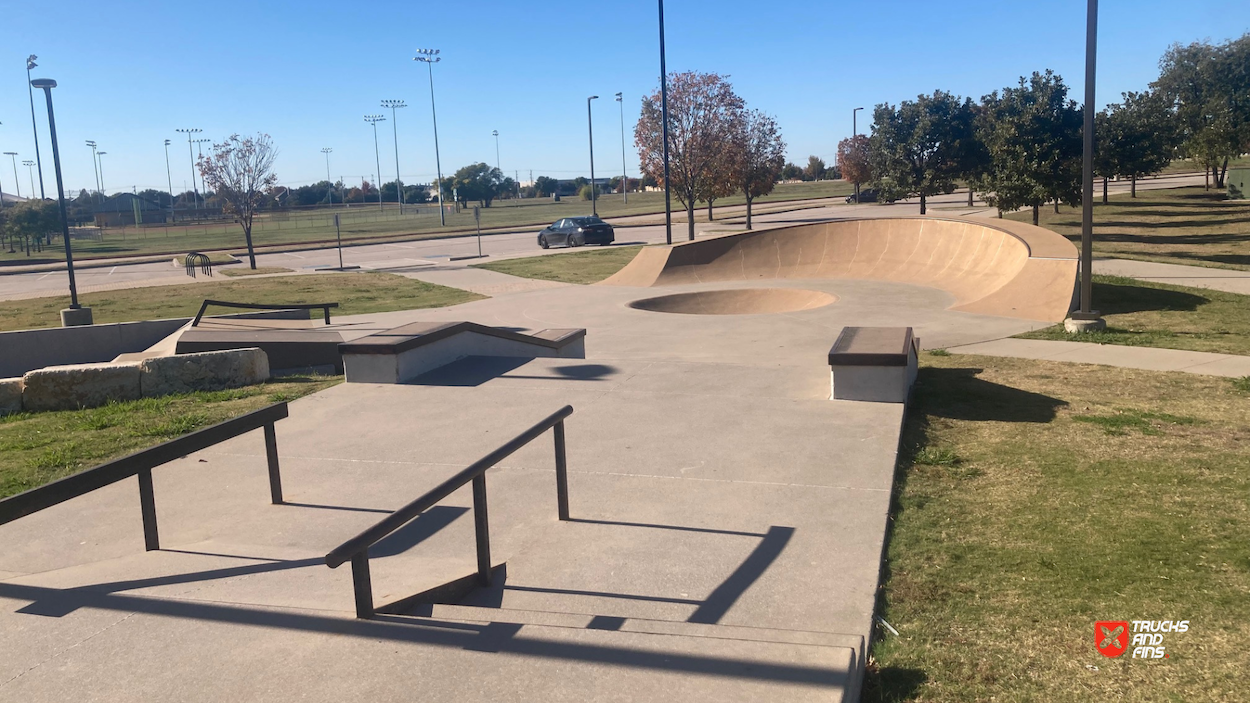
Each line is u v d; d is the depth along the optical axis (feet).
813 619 12.39
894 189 112.27
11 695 8.71
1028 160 84.23
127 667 9.25
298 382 32.35
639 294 63.16
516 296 65.67
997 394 28.22
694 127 111.86
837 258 70.33
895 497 18.08
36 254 164.35
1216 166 140.67
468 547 15.33
